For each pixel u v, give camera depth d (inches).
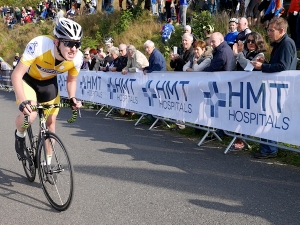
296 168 148.8
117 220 110.0
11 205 123.9
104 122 266.1
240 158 165.0
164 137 210.8
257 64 154.3
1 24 909.2
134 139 208.7
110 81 283.6
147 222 107.9
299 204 115.3
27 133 140.0
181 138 206.5
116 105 279.6
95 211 116.6
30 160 137.3
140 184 137.9
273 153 161.9
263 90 154.0
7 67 548.4
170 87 212.2
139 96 247.0
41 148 124.4
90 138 215.3
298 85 139.6
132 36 500.1
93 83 313.4
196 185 134.9
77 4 719.7
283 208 113.0
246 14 348.8
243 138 167.9
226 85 172.9
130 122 261.6
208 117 186.9
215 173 146.9
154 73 227.6
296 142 142.9
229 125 174.4
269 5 302.5
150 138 209.6
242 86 164.1
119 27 538.0
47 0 826.8
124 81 262.8
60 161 116.3
